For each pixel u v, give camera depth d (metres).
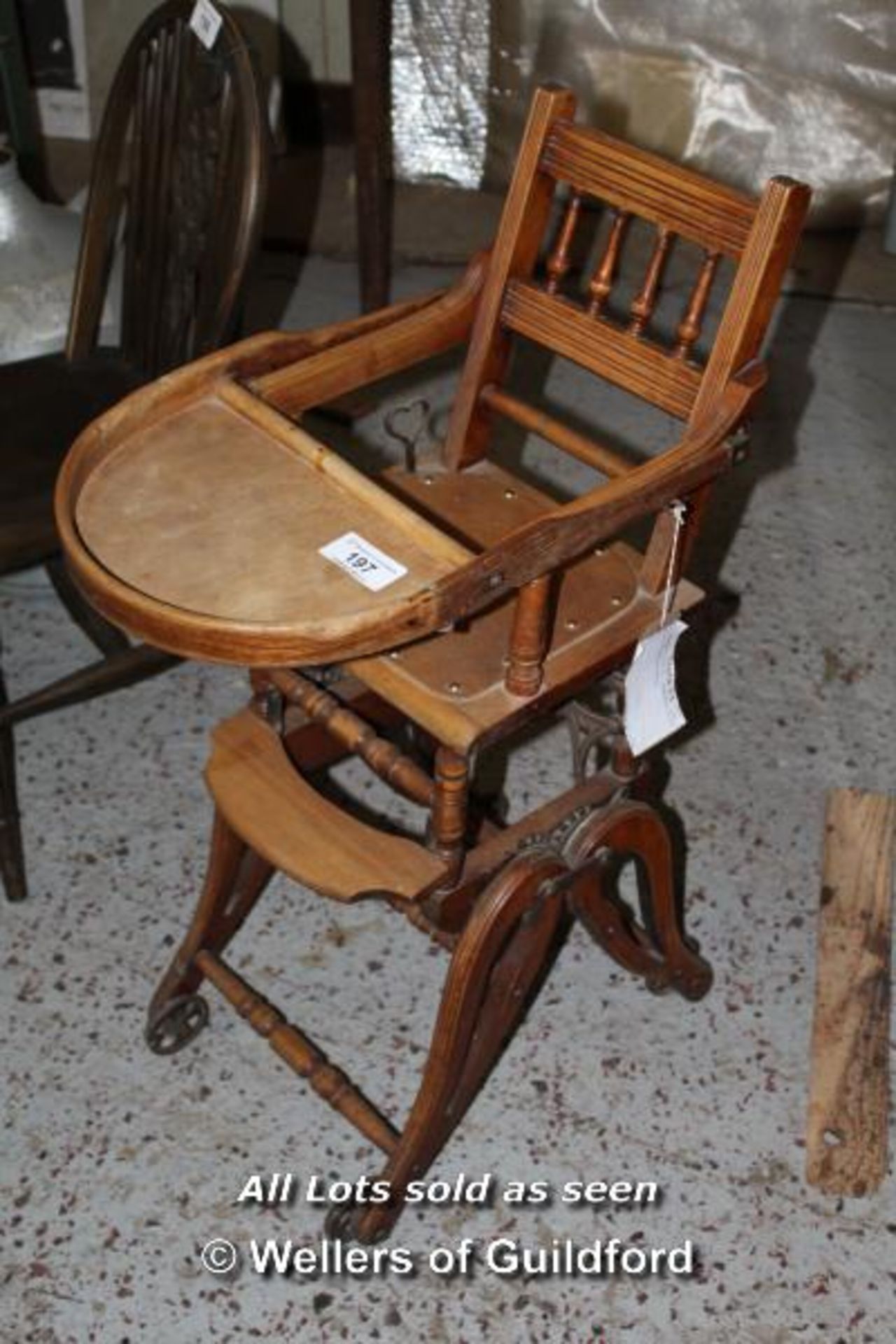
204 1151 1.71
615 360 1.52
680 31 3.10
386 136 3.25
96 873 1.98
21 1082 1.76
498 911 1.44
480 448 1.70
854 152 3.17
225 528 1.37
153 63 1.91
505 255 1.57
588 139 1.48
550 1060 1.79
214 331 1.78
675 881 1.99
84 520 1.37
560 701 1.47
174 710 2.19
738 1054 1.81
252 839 1.46
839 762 2.15
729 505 2.56
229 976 1.71
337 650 1.25
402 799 2.09
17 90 2.73
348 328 1.56
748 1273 1.62
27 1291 1.59
